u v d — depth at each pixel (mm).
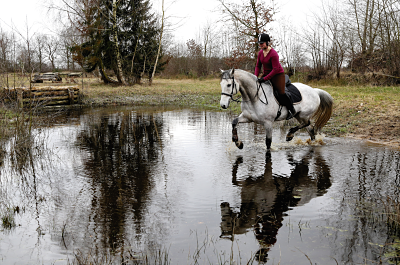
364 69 22609
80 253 3023
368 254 2906
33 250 3092
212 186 4785
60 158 6500
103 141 8133
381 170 5355
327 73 25000
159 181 5043
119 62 27531
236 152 6762
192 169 5633
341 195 4332
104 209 4020
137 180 5109
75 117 12758
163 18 28750
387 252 2932
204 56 45875
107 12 26531
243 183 4891
